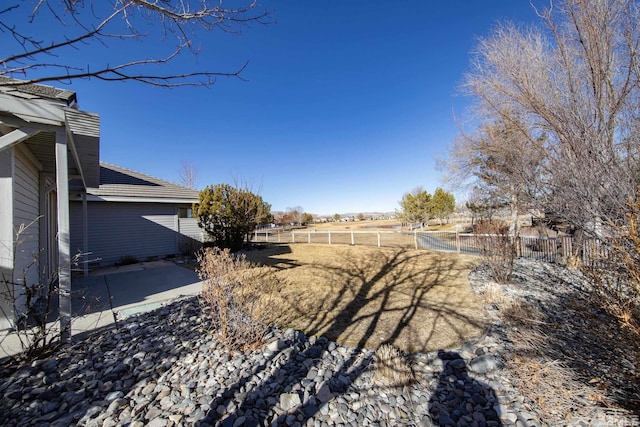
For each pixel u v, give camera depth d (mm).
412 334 3645
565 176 4969
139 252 10133
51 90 5559
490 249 6770
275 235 20422
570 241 8062
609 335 2498
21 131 3053
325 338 3492
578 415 2160
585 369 2508
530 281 6410
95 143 4496
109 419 2035
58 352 2971
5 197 3543
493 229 6703
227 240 11305
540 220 8086
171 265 8805
